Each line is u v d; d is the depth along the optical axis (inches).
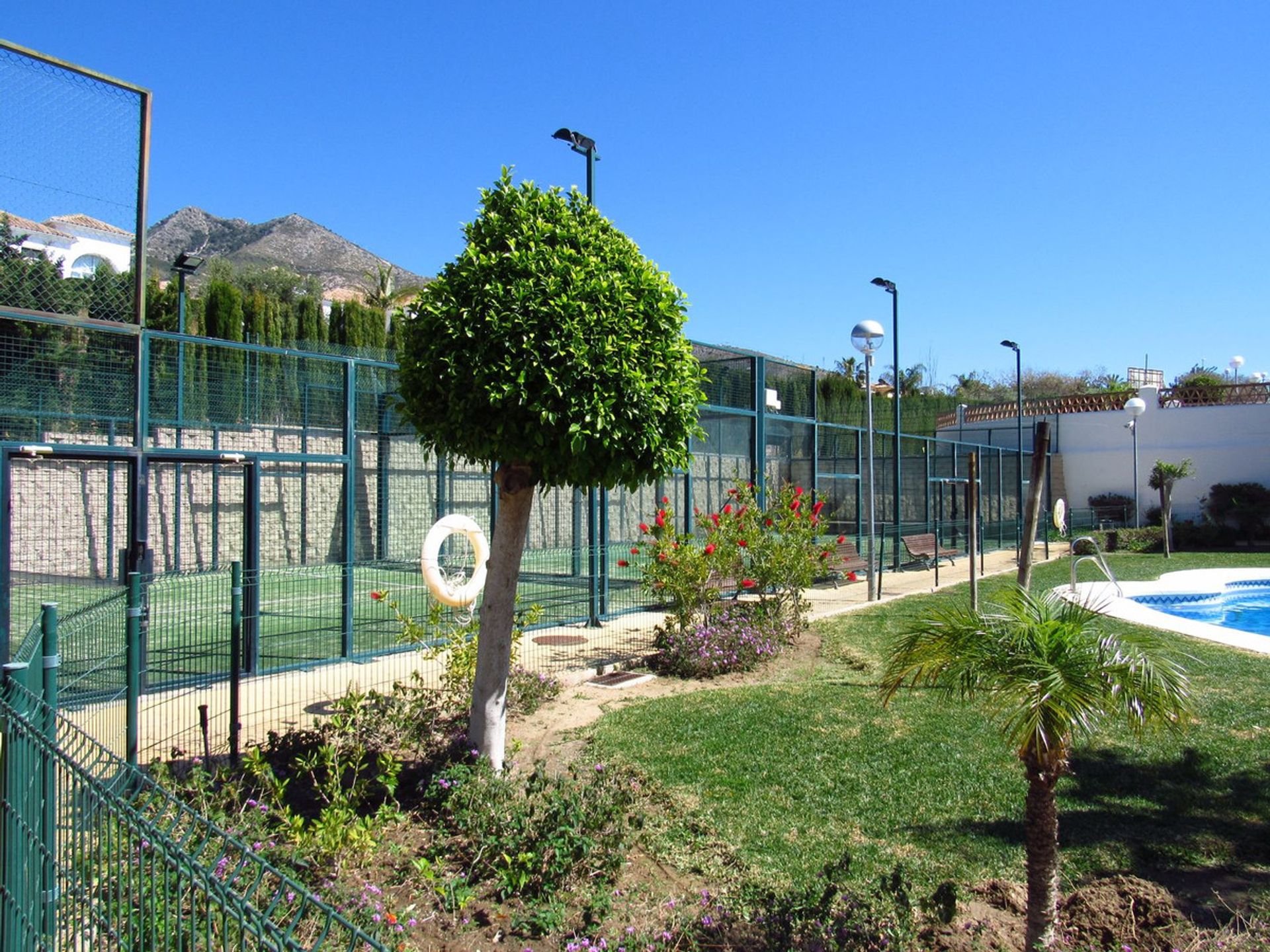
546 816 161.9
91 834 105.2
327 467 536.1
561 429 177.2
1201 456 1124.5
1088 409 1229.7
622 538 549.0
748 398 584.7
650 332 187.5
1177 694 127.6
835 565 568.7
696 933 135.5
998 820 184.5
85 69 248.4
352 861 153.6
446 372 176.9
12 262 255.8
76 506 468.8
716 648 337.4
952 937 137.3
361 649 377.1
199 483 516.7
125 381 442.9
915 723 257.0
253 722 261.6
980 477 941.2
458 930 138.0
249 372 519.8
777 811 191.2
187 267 561.0
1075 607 141.0
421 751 214.5
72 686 217.3
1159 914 143.9
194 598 417.4
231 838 97.0
